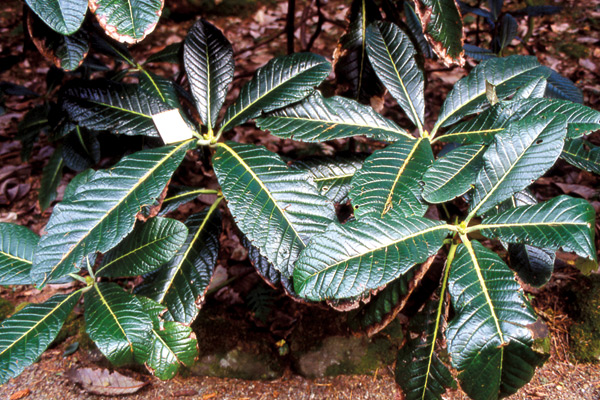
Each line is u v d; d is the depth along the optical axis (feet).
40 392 4.43
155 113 3.75
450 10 3.49
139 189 3.16
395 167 3.26
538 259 3.66
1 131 7.41
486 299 3.04
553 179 5.83
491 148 3.20
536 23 9.57
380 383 4.36
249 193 3.23
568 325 4.57
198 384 4.45
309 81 3.57
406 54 3.71
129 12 2.97
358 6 4.08
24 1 3.51
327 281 2.93
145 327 3.31
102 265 3.53
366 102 4.30
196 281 3.71
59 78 5.36
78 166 4.94
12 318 3.33
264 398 4.36
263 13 10.77
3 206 6.30
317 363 4.47
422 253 2.99
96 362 4.59
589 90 7.31
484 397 3.05
